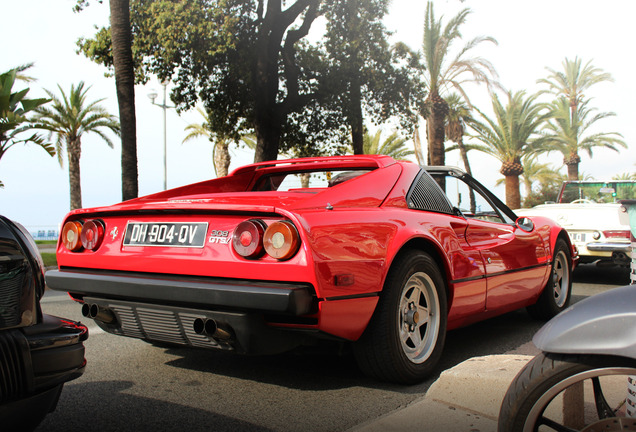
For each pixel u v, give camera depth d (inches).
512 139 1182.3
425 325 123.1
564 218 322.0
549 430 83.4
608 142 1365.7
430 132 930.1
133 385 116.4
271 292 91.0
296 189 131.3
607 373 56.0
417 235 116.5
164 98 997.8
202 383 117.6
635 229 73.2
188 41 605.3
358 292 100.9
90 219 120.9
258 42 663.8
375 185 119.2
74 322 78.2
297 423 94.8
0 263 66.7
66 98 1173.7
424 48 890.7
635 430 58.9
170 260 104.6
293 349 110.1
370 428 89.6
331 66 705.6
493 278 145.3
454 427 89.7
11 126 560.4
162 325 105.9
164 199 131.6
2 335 66.0
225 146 1206.9
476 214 161.9
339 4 680.4
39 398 70.6
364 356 110.9
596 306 59.1
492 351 146.5
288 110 700.0
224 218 102.0
